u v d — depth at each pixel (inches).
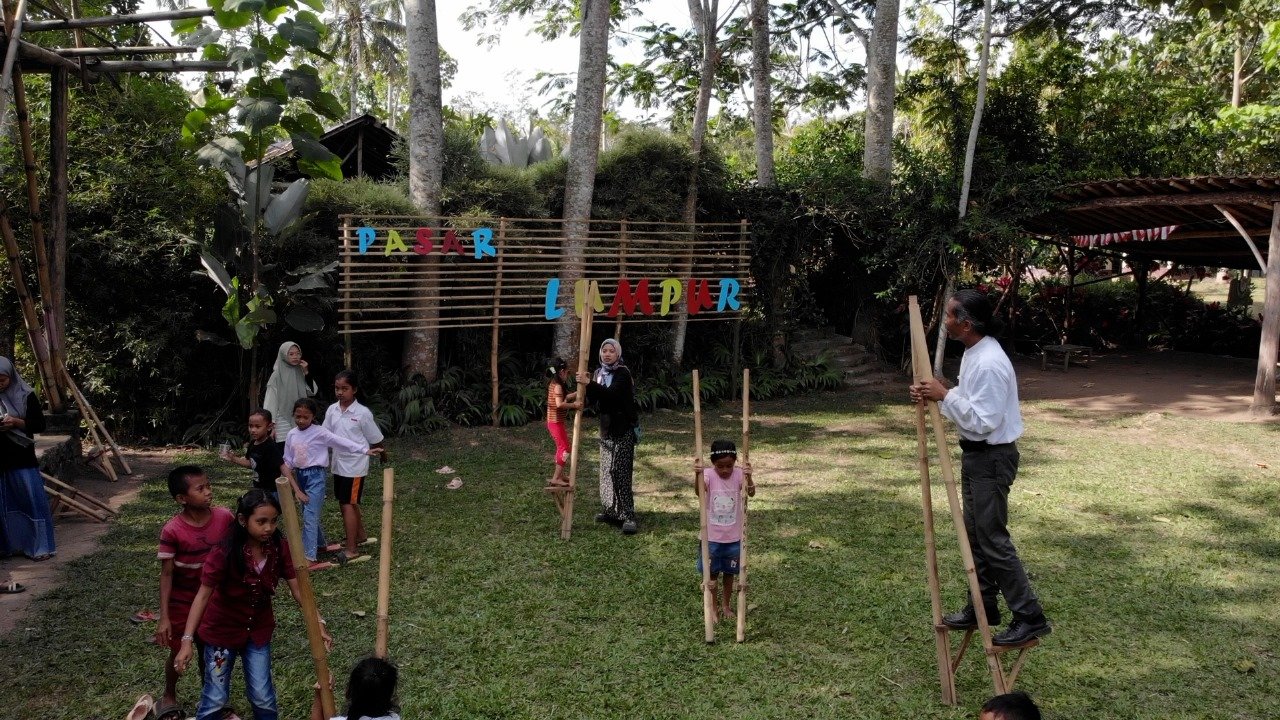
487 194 492.1
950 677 187.5
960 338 181.8
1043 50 767.7
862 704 188.2
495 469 390.3
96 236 394.3
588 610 235.8
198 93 438.9
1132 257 764.0
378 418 448.5
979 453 178.2
